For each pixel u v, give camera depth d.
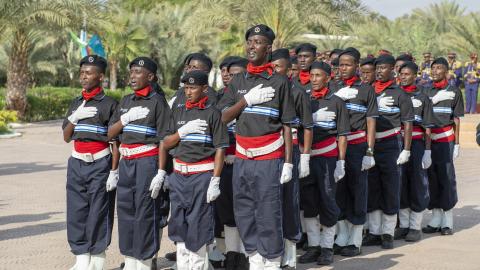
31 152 18.34
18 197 11.52
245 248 6.16
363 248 8.21
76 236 6.55
